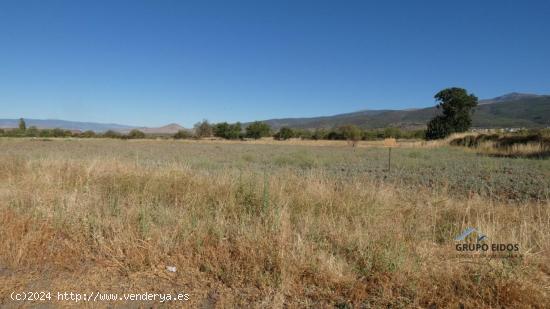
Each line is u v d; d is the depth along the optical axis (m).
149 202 5.42
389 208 5.47
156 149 30.77
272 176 7.23
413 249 3.78
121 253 3.65
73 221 4.44
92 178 7.38
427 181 10.37
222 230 4.20
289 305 2.86
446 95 50.94
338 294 3.04
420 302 2.92
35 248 3.80
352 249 3.73
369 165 15.52
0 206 5.07
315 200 5.71
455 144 33.66
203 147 36.75
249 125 83.00
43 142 42.88
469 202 5.76
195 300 2.94
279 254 3.46
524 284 3.04
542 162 16.19
